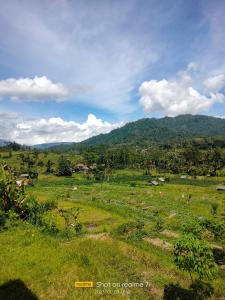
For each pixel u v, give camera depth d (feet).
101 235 138.41
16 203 140.87
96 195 320.09
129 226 164.35
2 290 71.20
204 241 75.66
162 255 115.75
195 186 431.43
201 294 79.71
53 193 328.29
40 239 108.37
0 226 120.16
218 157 654.12
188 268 74.13
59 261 88.94
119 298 71.92
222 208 247.70
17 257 89.61
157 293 78.43
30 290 71.61
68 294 71.67
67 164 590.96
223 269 105.19
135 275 87.45
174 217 206.28
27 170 565.94
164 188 402.72
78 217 187.83
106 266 91.09
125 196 313.32
